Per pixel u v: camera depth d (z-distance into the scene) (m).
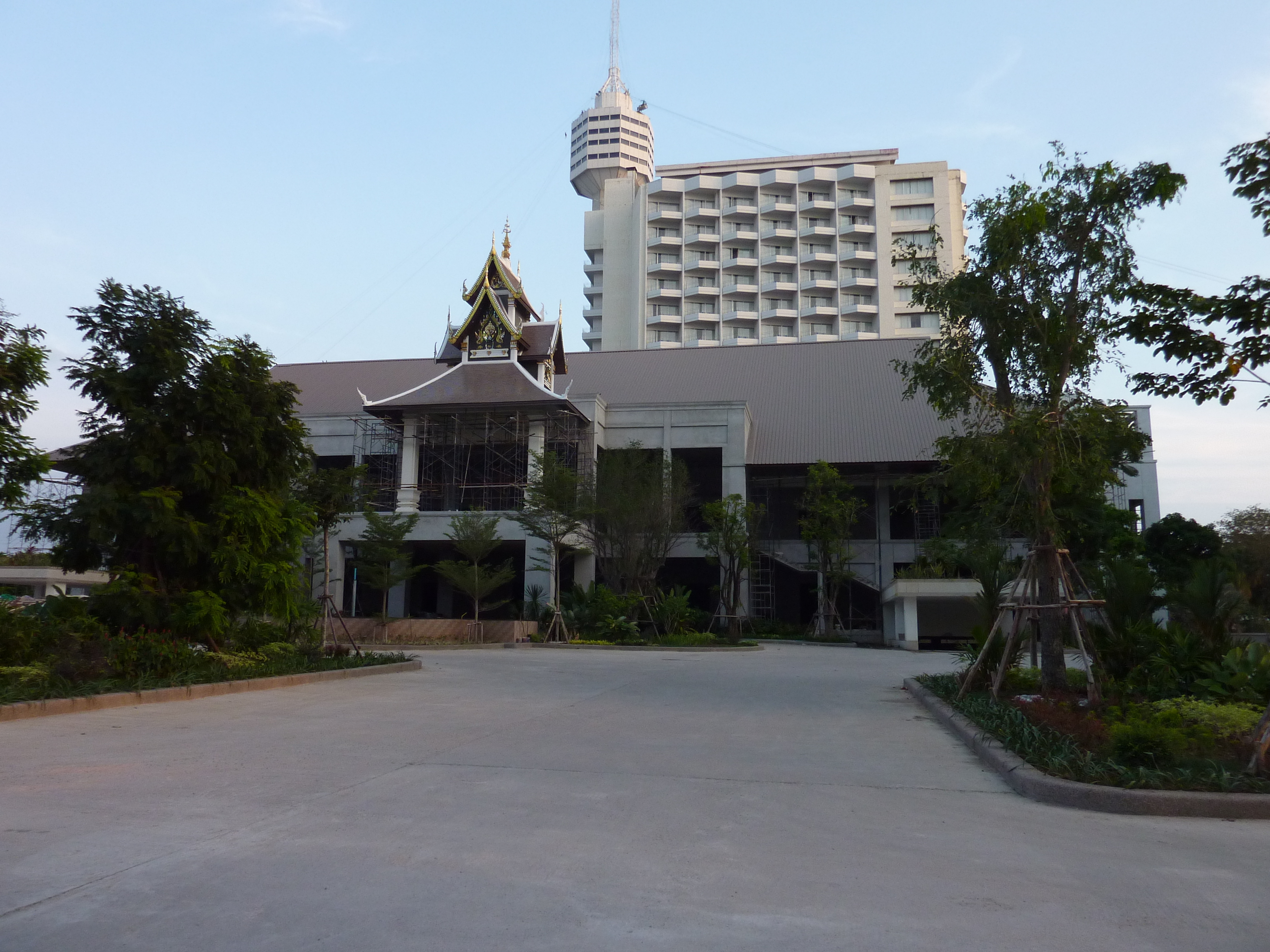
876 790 7.19
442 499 42.22
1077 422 12.10
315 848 5.13
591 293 115.81
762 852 5.24
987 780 7.73
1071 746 8.12
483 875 4.69
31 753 8.09
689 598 35.75
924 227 107.25
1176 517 37.88
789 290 108.25
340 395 50.31
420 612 46.25
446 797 6.51
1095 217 12.39
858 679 18.44
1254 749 7.62
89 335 15.28
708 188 111.31
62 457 16.02
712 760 8.30
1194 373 10.32
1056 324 12.55
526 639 31.88
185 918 4.02
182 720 10.50
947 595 33.28
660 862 4.99
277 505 16.88
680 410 42.94
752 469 43.84
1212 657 12.47
